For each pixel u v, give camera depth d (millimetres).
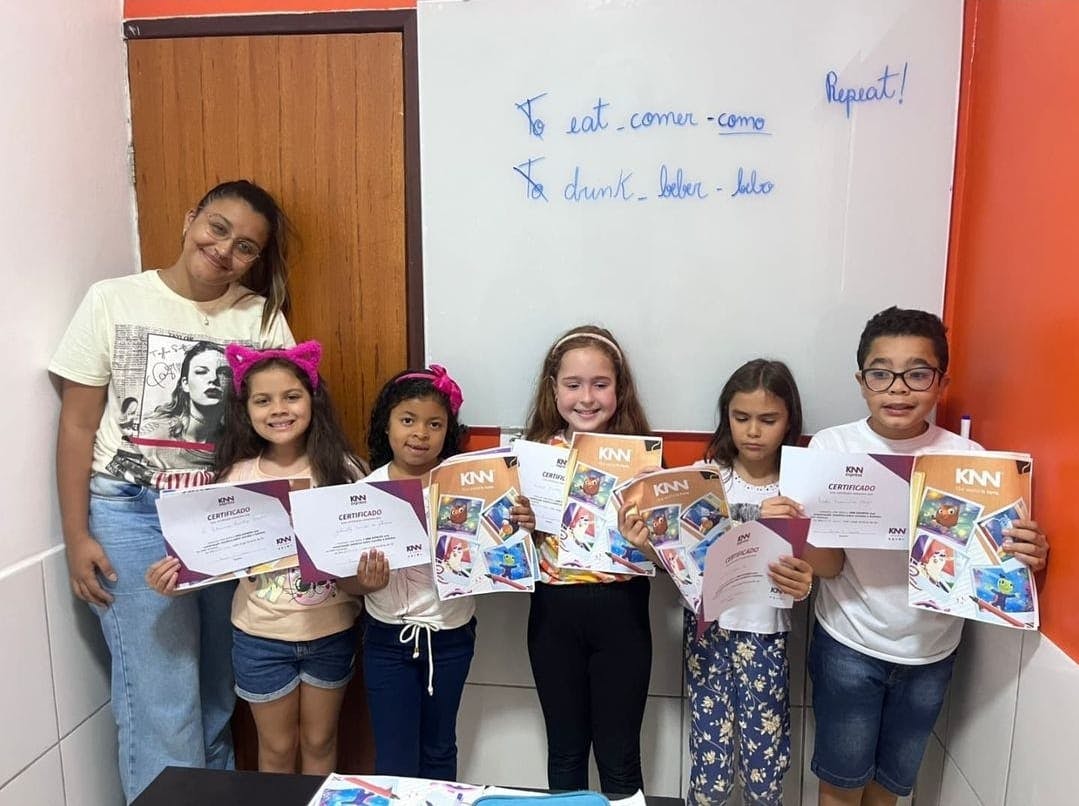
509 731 1739
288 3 1569
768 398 1411
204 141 1623
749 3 1459
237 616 1500
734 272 1544
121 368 1445
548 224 1567
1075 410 1108
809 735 1673
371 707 1504
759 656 1451
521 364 1623
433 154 1567
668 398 1602
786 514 1312
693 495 1341
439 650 1490
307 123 1594
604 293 1579
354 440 1691
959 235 1499
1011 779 1271
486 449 1545
